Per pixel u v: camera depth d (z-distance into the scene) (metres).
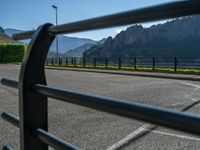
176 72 26.23
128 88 15.15
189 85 16.48
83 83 18.17
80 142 5.95
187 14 1.04
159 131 6.68
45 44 1.97
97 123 7.43
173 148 5.59
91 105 1.37
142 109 1.12
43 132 1.82
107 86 16.27
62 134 6.50
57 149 1.62
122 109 1.20
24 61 1.97
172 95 12.34
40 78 1.98
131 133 6.56
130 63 34.06
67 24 1.66
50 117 8.09
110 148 5.60
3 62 63.09
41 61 1.99
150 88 15.03
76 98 1.48
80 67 40.38
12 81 2.29
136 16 1.21
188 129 0.96
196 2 0.99
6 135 6.40
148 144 5.82
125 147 5.66
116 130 6.80
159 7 1.10
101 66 38.03
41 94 1.83
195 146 5.71
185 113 1.00
